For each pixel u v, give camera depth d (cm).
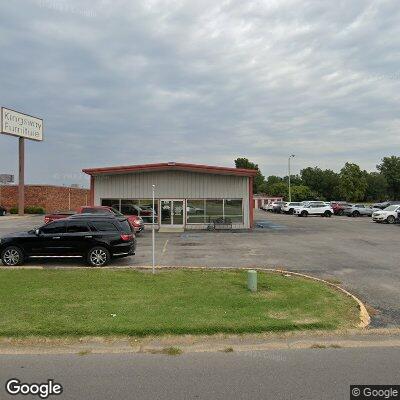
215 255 1670
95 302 840
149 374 532
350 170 9100
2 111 4156
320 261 1512
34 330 670
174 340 655
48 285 999
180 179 3152
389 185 10544
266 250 1838
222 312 775
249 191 3164
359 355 605
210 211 3150
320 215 5344
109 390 485
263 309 800
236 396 468
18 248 1409
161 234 2669
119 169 3061
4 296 884
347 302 866
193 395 471
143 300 858
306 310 800
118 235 1412
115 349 623
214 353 610
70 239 1401
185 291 944
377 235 2591
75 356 596
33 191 5141
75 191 6112
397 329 723
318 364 568
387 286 1077
